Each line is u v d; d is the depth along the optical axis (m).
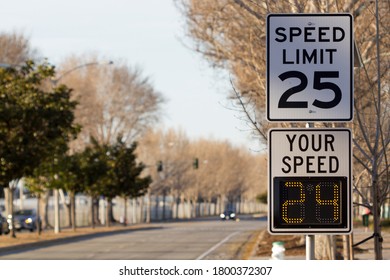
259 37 38.84
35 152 77.06
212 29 63.25
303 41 17.91
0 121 74.50
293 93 17.83
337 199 17.80
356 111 24.83
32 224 115.69
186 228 132.50
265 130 33.16
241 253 66.56
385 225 79.44
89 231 115.50
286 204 17.84
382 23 31.86
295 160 17.88
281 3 31.52
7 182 78.88
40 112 75.69
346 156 17.83
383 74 28.36
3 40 130.00
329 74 17.84
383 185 28.09
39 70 79.00
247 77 58.19
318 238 38.97
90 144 155.00
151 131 165.62
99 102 156.50
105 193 138.88
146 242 86.00
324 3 29.22
